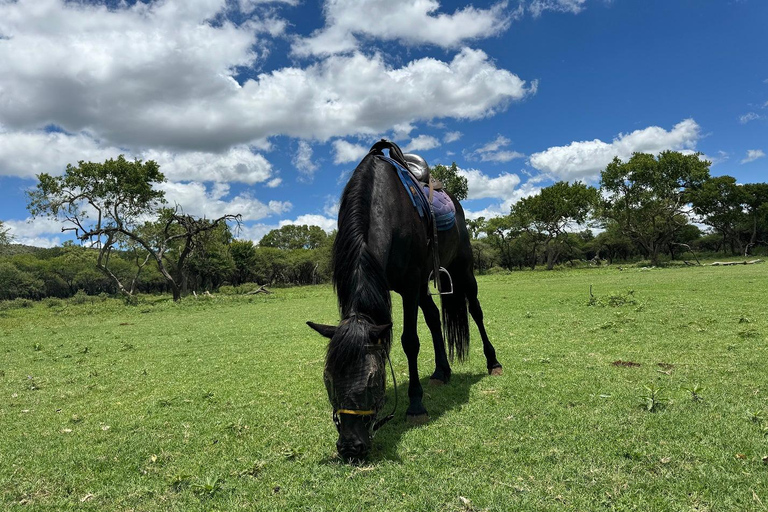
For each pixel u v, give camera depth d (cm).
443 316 523
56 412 460
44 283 5006
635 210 3928
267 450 327
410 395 381
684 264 3759
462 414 376
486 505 238
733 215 5247
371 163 384
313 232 8281
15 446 363
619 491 243
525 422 348
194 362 690
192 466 306
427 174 471
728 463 264
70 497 274
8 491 284
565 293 1459
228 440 351
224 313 1631
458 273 520
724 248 6319
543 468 274
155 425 396
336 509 242
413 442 324
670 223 4178
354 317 282
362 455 278
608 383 431
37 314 2058
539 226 5219
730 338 590
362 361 271
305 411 413
